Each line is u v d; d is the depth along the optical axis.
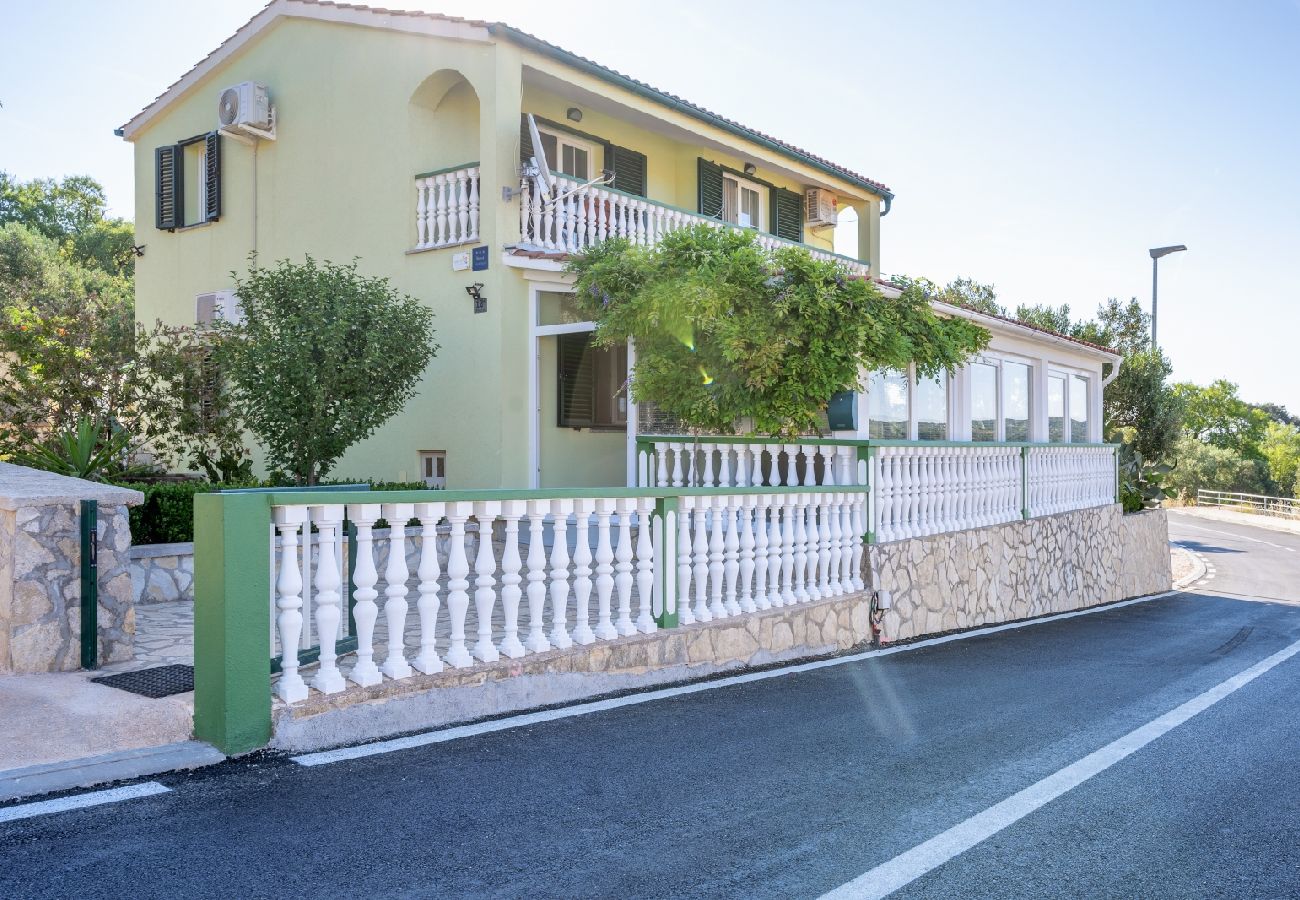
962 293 30.83
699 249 9.95
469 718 5.56
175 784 4.31
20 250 25.64
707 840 3.96
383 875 3.50
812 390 9.46
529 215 12.08
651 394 10.35
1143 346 28.64
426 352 10.93
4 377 11.35
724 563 7.57
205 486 9.21
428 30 12.05
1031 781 4.93
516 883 3.48
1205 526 40.00
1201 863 3.91
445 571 10.33
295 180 13.84
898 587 9.81
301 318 10.16
